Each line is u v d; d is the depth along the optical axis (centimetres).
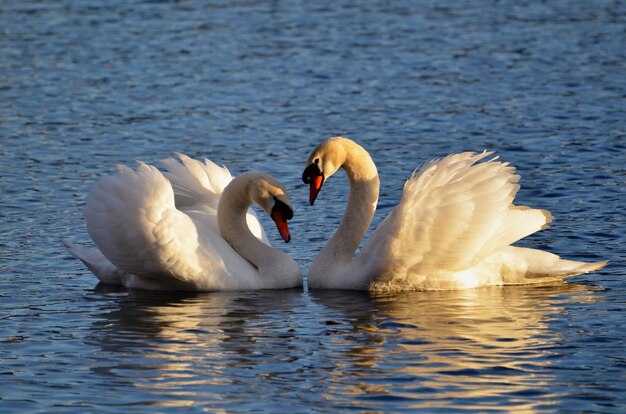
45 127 2675
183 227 1597
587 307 1495
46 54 3559
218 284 1609
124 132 2631
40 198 2089
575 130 2586
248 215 1733
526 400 1160
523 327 1403
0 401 1166
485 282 1631
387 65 3388
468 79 3183
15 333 1391
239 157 2395
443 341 1348
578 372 1237
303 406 1148
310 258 1767
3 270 1697
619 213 1953
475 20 4131
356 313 1481
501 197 1591
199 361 1283
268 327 1416
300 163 2344
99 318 1460
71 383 1216
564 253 1747
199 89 3097
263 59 3491
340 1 4600
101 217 1608
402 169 2294
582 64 3344
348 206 1652
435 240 1581
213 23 4131
